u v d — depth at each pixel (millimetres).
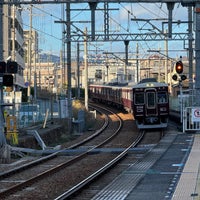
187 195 26188
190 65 84250
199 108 70250
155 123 90062
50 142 79188
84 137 84250
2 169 46438
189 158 44469
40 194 32844
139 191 28625
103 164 49656
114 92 148625
